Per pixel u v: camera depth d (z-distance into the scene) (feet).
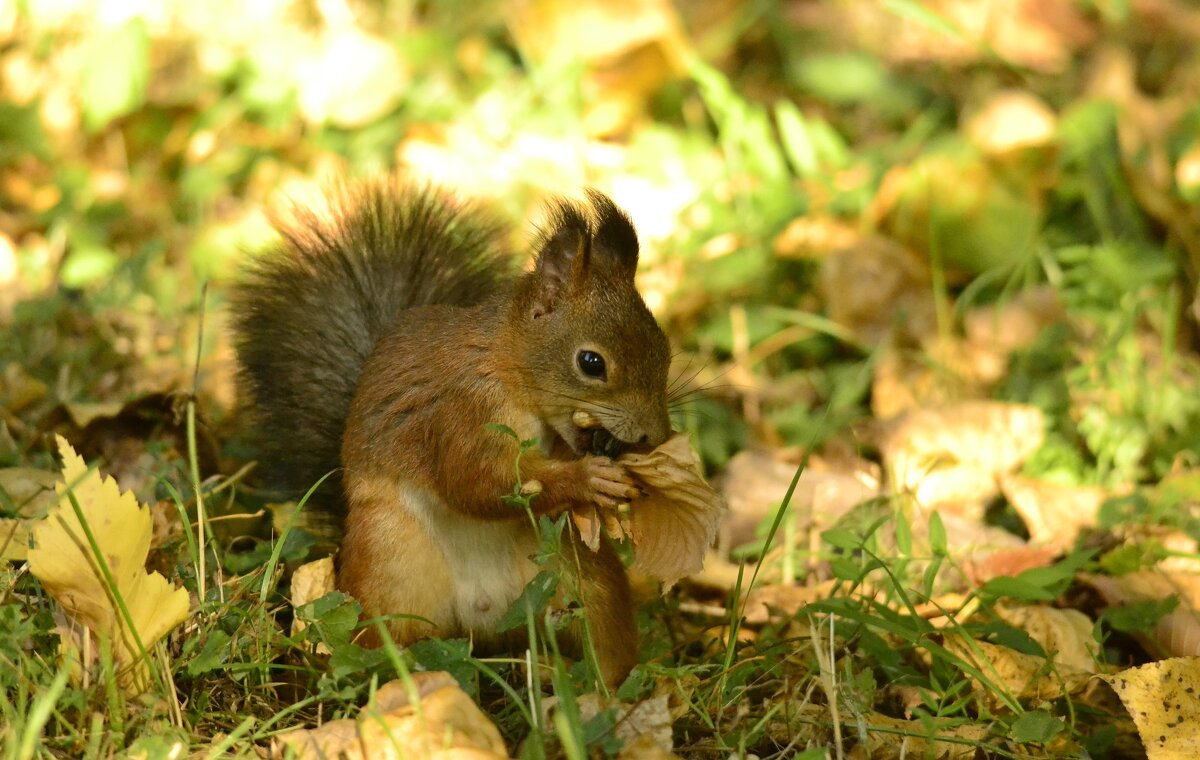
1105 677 23.82
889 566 27.68
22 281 39.58
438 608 25.38
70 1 48.85
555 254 24.88
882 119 49.24
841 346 39.19
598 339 24.57
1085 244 42.01
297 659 23.77
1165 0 54.13
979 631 25.73
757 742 23.07
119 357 35.83
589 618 25.03
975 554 30.76
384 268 30.07
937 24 48.24
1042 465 34.09
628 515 23.94
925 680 25.13
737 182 43.91
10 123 45.78
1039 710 23.65
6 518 26.43
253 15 49.65
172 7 49.44
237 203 43.62
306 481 28.60
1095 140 42.63
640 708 21.61
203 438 31.24
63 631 21.48
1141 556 28.35
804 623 26.91
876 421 35.70
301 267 30.63
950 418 34.83
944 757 22.98
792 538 30.19
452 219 31.24
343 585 25.22
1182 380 37.29
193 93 46.34
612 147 46.24
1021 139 42.06
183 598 21.70
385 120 46.34
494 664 25.00
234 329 30.83
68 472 21.48
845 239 40.83
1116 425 34.32
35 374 34.88
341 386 28.91
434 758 19.86
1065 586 27.78
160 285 39.04
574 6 47.83
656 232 42.24
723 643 26.25
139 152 45.50
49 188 43.93
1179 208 41.27
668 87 48.24
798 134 44.52
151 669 21.29
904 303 39.68
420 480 25.08
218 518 25.64
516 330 24.95
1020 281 40.70
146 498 29.50
